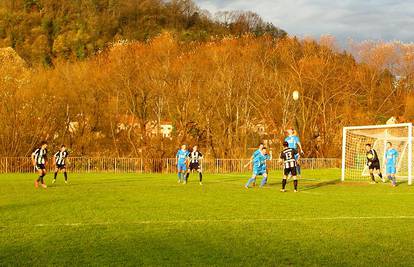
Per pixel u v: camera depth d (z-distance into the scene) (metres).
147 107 47.19
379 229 11.62
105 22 90.00
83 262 8.49
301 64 55.75
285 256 9.02
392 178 25.38
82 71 52.62
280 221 12.65
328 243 10.09
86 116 49.00
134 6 98.12
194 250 9.41
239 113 49.22
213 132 47.41
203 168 41.84
